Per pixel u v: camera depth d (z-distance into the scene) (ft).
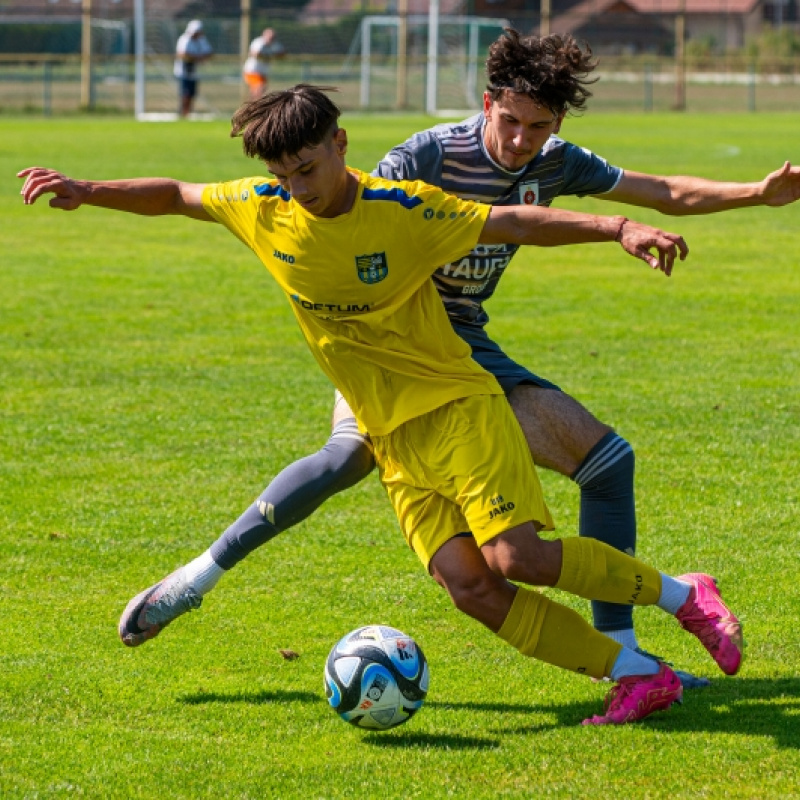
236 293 107.86
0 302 102.78
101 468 61.46
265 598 46.29
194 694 38.37
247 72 334.65
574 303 103.60
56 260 124.67
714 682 39.34
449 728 36.04
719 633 37.11
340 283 35.58
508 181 39.60
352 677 35.22
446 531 36.47
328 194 34.30
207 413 71.05
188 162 204.44
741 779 32.27
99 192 37.65
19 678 39.22
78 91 380.58
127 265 122.11
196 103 370.94
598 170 41.06
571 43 37.35
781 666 40.40
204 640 42.55
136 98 351.25
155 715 36.83
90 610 44.98
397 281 35.55
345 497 58.23
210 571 39.24
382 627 36.55
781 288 110.01
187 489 58.44
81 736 35.35
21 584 47.37
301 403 73.15
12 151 223.92
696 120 341.21
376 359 36.78
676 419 69.46
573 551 35.86
